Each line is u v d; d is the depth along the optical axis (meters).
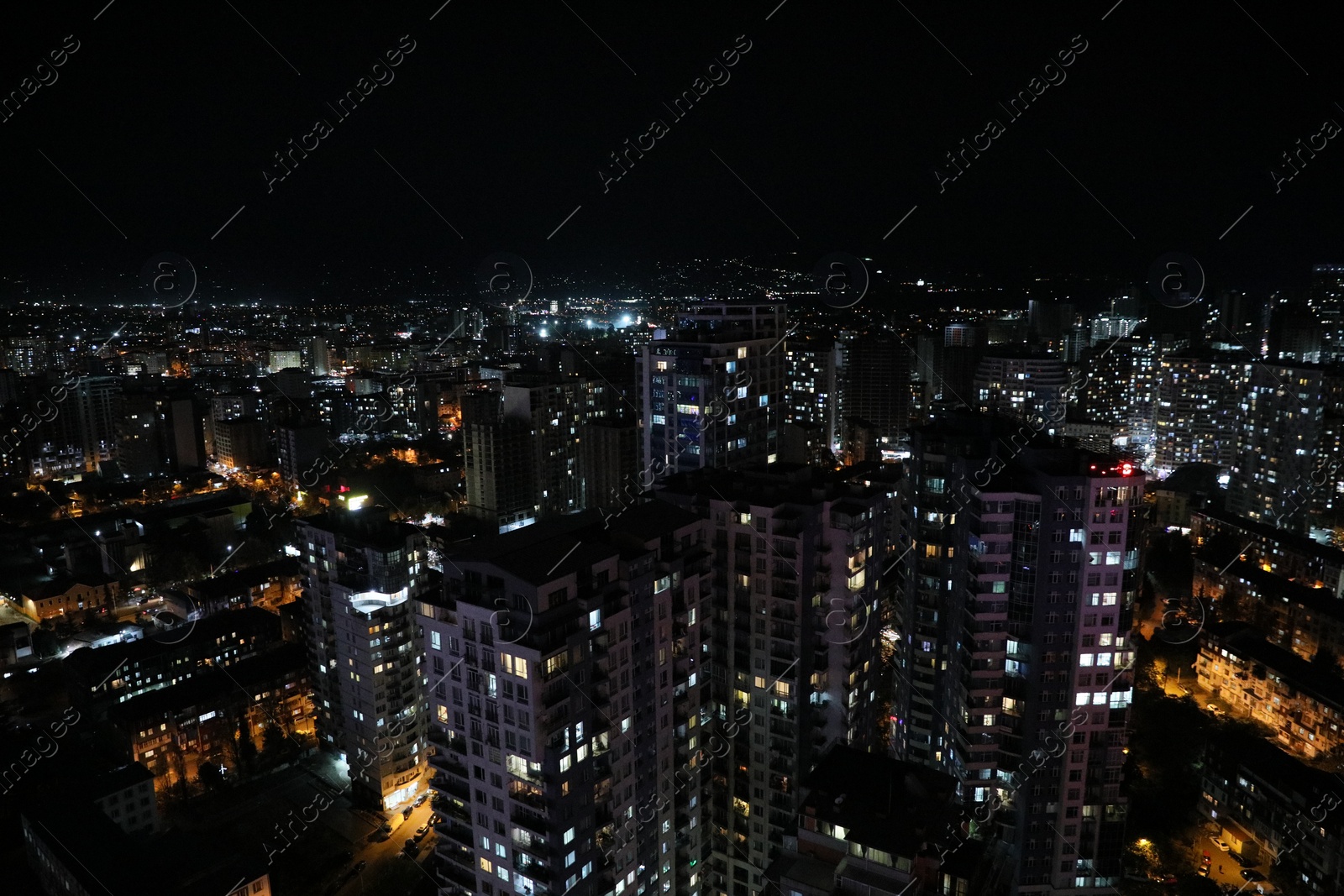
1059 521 118.12
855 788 96.69
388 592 166.50
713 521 130.00
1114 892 125.38
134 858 133.00
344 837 164.25
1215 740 163.12
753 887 134.00
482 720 97.12
